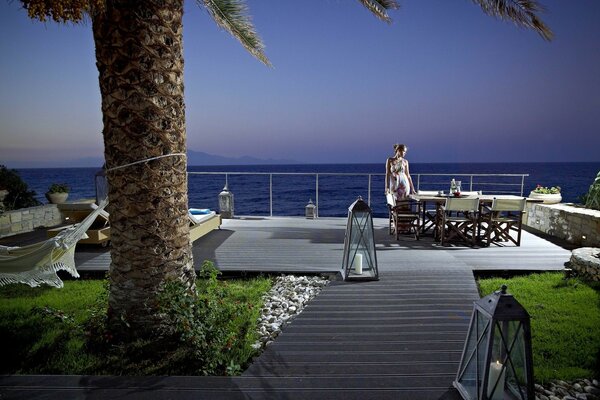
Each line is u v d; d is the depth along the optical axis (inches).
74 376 102.3
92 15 115.0
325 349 120.6
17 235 311.4
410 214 274.5
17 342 128.2
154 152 122.0
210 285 148.2
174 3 122.0
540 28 179.6
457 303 157.9
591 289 176.7
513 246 257.8
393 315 146.6
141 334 126.9
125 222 124.0
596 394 102.0
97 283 193.3
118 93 118.3
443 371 107.3
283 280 195.2
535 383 107.3
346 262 188.1
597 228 249.1
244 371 107.0
